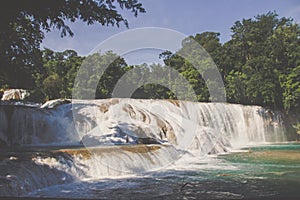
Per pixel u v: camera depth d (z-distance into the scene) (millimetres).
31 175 7316
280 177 8539
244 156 13859
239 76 28938
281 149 17609
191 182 8016
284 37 29797
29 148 11852
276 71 27656
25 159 8008
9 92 27844
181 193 6832
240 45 32344
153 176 8984
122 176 9000
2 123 13750
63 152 8984
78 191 7109
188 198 6387
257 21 33094
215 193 6770
